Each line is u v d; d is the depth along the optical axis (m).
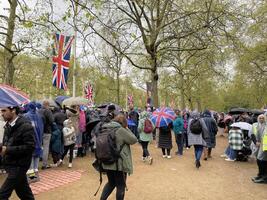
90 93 23.22
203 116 13.19
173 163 11.73
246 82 33.28
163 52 18.56
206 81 40.03
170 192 7.83
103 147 5.72
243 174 10.16
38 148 8.12
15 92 5.69
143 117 11.67
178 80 36.91
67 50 12.58
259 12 24.89
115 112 6.47
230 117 21.30
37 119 8.09
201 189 8.20
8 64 14.96
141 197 7.36
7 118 5.07
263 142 8.72
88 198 7.10
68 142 10.13
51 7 7.63
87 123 12.19
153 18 18.94
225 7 17.02
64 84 12.62
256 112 19.39
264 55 27.94
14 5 14.10
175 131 13.73
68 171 9.73
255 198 7.50
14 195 7.05
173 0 17.97
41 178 8.77
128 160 5.80
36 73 32.88
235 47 17.58
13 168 4.98
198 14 16.91
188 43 19.86
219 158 13.36
